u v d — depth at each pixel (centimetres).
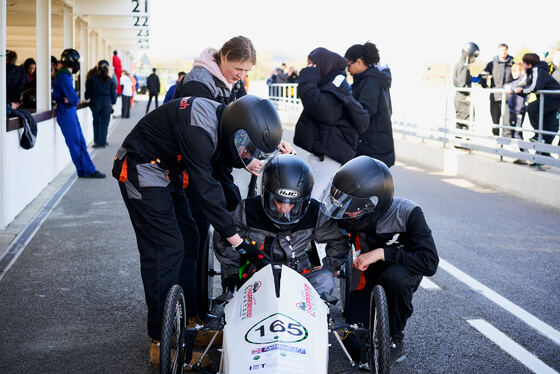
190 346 405
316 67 608
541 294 588
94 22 1888
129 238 751
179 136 383
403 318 427
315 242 444
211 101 397
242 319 338
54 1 1554
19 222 809
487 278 633
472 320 521
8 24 2055
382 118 693
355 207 404
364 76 679
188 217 462
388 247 434
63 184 1082
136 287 583
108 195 1003
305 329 326
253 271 414
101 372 416
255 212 418
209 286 491
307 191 392
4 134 756
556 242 774
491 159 1226
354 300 451
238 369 301
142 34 2312
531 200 1038
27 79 1202
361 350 391
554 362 445
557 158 1080
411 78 2061
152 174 400
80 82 1745
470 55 1433
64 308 527
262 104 385
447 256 708
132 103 3400
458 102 1437
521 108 1271
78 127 1134
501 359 448
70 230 780
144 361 433
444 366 436
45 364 425
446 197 1052
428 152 1457
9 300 542
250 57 466
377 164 417
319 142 625
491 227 846
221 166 494
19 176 853
